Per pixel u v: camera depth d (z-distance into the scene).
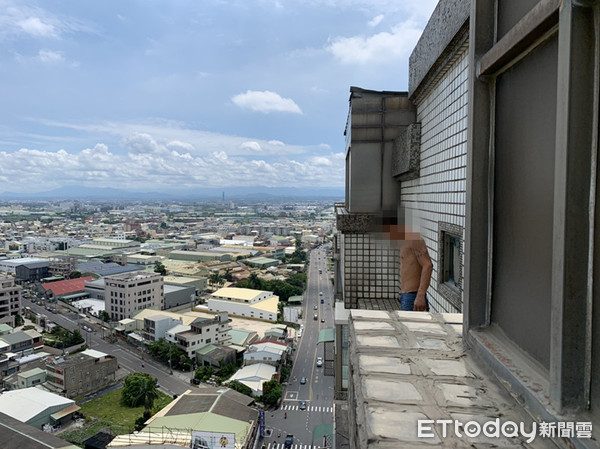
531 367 1.63
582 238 1.28
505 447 1.28
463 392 1.64
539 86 1.66
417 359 1.99
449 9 3.93
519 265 1.83
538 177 1.67
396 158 6.34
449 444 1.29
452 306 4.21
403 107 6.57
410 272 3.53
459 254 4.23
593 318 1.27
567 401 1.29
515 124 1.90
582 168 1.27
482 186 2.18
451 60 4.18
